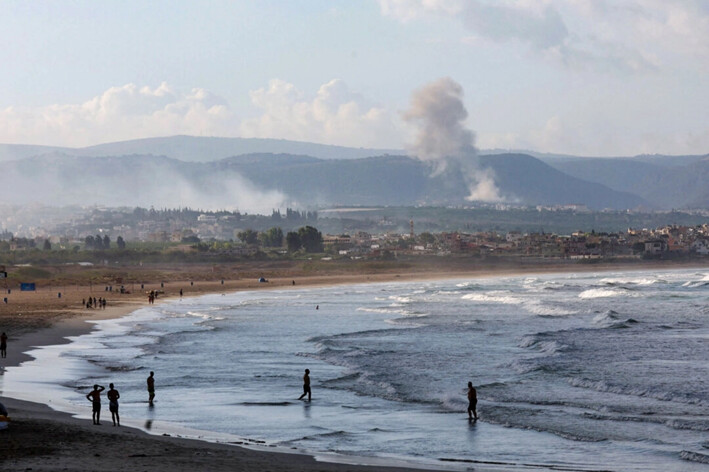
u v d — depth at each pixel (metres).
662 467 40.53
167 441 41.91
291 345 97.12
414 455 43.09
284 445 44.81
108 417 51.41
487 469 39.28
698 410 55.69
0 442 38.66
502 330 113.31
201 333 111.69
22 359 82.50
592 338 100.38
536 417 53.69
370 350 90.06
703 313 138.12
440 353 87.69
